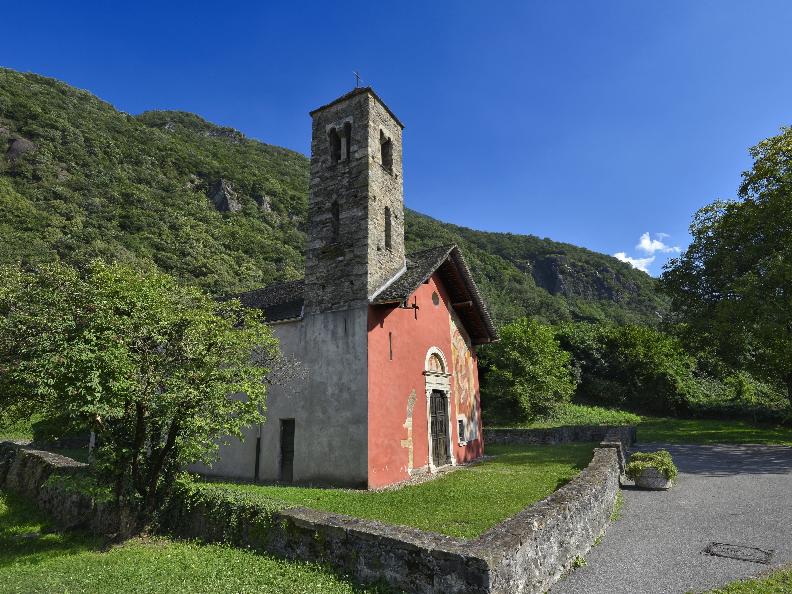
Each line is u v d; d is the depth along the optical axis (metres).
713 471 14.31
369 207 14.93
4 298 7.83
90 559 7.54
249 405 9.18
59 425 8.52
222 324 9.12
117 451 8.48
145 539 8.52
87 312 7.81
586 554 7.31
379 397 13.72
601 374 42.31
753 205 20.81
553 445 22.75
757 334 19.92
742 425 30.69
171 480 9.16
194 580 6.18
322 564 6.39
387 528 6.20
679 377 39.12
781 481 12.33
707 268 23.94
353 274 14.55
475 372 20.97
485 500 10.38
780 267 18.27
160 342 8.20
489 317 19.84
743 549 7.24
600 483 8.92
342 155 16.39
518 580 5.32
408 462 14.45
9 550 8.80
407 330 15.76
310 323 14.95
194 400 8.22
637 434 26.48
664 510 9.83
